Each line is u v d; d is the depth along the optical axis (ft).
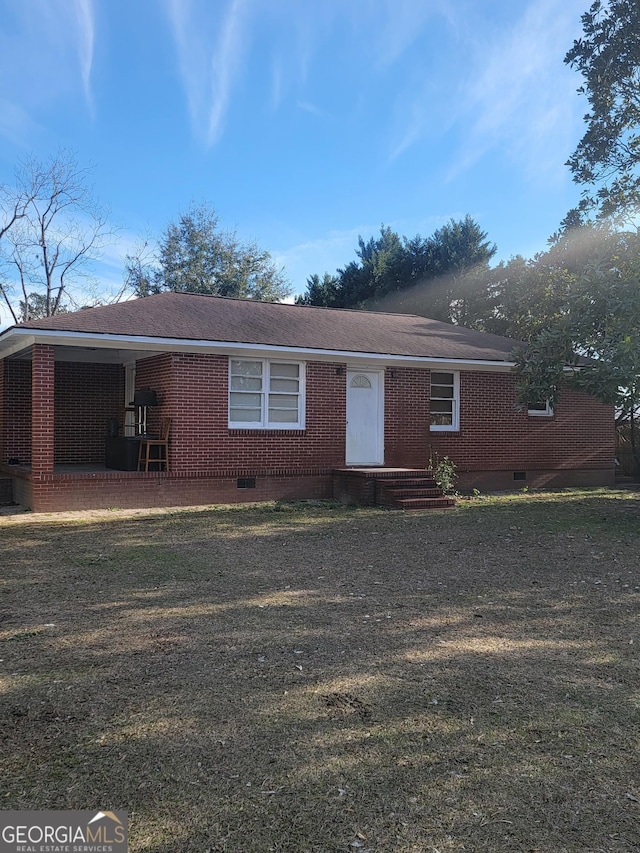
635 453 64.95
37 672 15.20
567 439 58.95
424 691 14.33
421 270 124.77
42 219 107.14
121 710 13.28
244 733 12.36
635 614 20.26
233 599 21.49
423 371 52.47
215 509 42.34
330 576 24.75
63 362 54.19
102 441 55.52
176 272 148.36
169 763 11.29
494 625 19.06
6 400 51.65
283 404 47.60
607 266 42.16
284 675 15.14
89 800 10.23
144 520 37.65
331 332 51.55
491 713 13.32
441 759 11.52
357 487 45.65
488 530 34.81
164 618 19.35
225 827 9.64
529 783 10.81
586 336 41.42
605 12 56.90
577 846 9.29
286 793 10.47
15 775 10.87
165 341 41.55
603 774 11.10
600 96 58.95
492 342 59.82
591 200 62.75
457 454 53.72
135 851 9.14
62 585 23.13
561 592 22.74
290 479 47.60
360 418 50.49
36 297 112.27
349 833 9.54
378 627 18.71
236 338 44.16
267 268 160.35
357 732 12.45
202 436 44.50
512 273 104.42
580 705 13.75
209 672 15.28
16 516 38.60
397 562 27.20
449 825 9.73
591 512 41.52
